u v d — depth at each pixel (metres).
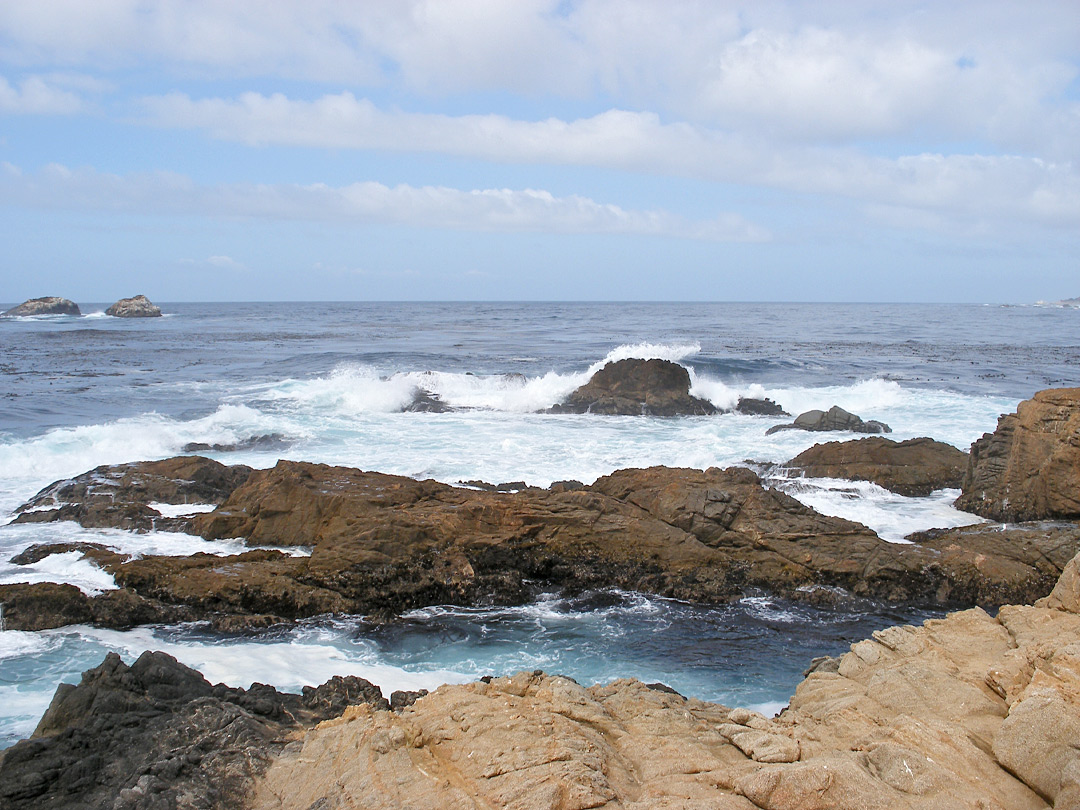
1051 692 5.83
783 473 20.56
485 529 15.30
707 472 17.42
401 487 16.48
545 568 14.94
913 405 30.39
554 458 22.38
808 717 7.32
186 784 6.58
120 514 16.34
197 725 7.59
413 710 7.36
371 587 13.65
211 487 18.52
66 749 7.46
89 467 21.31
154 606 12.54
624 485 17.12
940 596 14.01
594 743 6.50
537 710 7.12
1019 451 16.77
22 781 6.84
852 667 8.14
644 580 14.52
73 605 12.17
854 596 14.01
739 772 6.09
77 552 14.31
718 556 14.77
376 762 6.20
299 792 6.32
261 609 13.01
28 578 13.16
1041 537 14.59
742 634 12.72
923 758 5.90
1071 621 7.67
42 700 9.73
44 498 17.59
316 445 23.94
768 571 14.52
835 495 18.80
